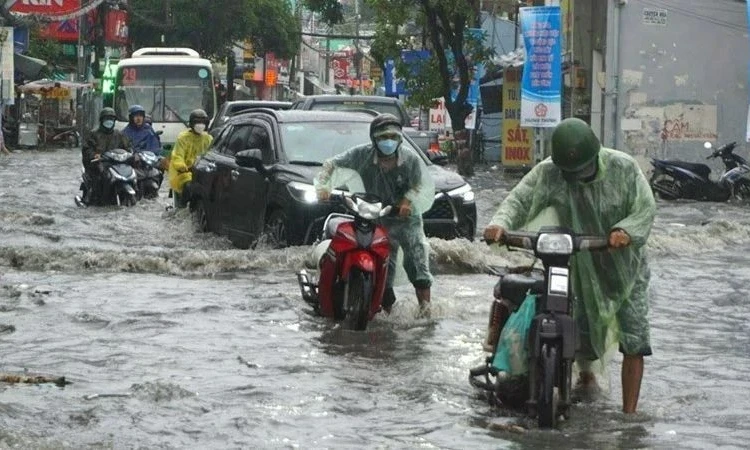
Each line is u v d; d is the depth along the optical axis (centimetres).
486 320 1705
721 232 2828
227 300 1817
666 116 5059
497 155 8038
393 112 4247
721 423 1170
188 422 1125
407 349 1492
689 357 1487
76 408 1168
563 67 6294
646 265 1206
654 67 5041
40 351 1442
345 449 1047
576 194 1190
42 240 2550
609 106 5053
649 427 1148
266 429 1107
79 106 9350
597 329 1198
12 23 7456
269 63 14150
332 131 2448
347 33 16875
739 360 1473
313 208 2233
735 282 2128
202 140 3148
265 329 1605
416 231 1709
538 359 1134
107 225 2905
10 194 3866
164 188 4416
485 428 1133
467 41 6681
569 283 1165
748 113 4731
